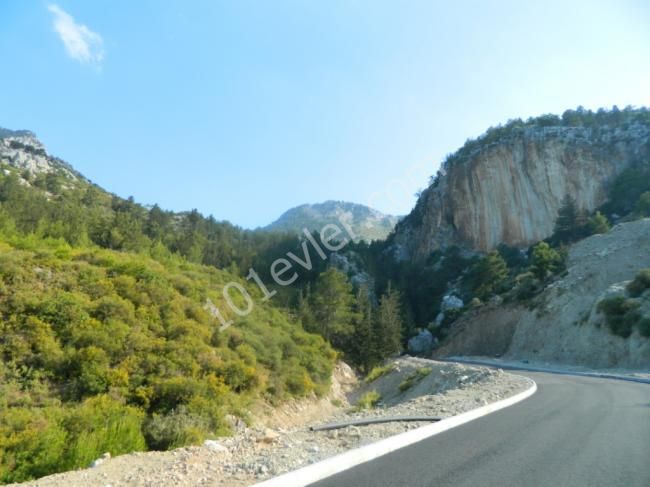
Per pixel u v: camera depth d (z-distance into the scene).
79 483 6.64
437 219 124.69
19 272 22.48
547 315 51.91
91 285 24.17
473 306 78.94
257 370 25.27
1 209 57.19
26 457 10.41
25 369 15.85
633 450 6.70
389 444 7.17
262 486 5.01
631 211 86.38
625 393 14.66
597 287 49.22
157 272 31.52
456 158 125.88
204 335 24.84
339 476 5.62
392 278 112.56
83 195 115.75
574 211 86.56
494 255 87.00
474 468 5.80
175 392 16.92
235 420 17.50
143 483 6.05
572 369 33.75
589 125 111.00
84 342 18.19
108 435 12.08
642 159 98.44
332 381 36.81
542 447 6.95
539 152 106.88
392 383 36.47
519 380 19.00
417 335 83.31
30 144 169.38
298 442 8.05
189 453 8.61
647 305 36.22
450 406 12.03
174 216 129.75
